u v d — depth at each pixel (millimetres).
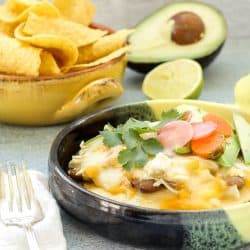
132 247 602
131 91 868
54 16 790
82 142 683
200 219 577
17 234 588
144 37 883
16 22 796
